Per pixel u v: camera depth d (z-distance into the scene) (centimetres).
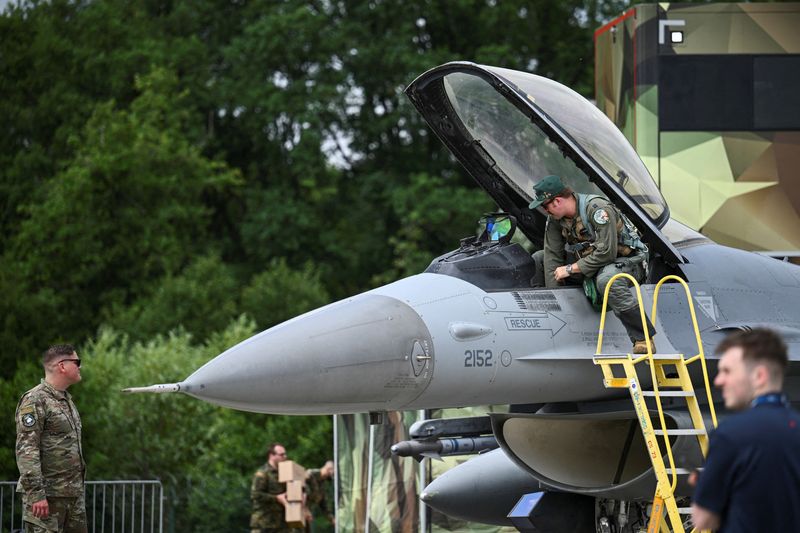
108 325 5816
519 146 1638
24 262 6344
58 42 7106
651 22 2709
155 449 3378
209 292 5884
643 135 2694
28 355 4481
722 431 800
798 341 1612
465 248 1596
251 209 6938
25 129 7050
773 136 2706
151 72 6931
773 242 2683
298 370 1310
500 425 1591
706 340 1553
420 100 1638
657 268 1591
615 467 1627
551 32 6881
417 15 6669
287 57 6550
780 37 2716
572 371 1489
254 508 2720
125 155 6444
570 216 1495
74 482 1656
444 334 1398
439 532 2438
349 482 2669
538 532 1694
